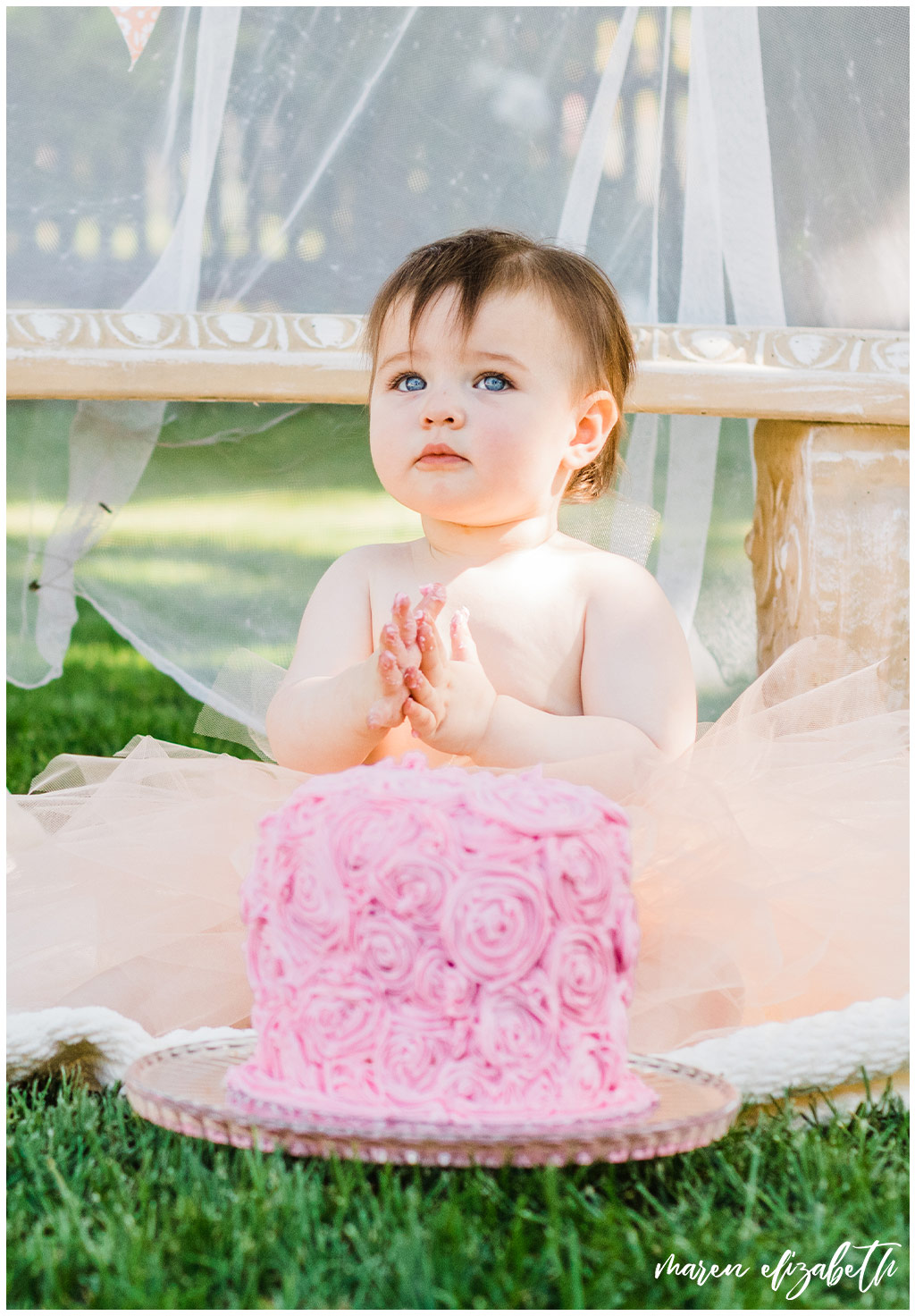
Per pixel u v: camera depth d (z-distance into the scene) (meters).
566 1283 0.81
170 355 1.83
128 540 2.25
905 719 1.53
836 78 2.01
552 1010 0.90
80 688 3.34
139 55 1.97
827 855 1.26
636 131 2.06
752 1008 1.16
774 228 2.02
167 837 1.30
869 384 1.85
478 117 2.06
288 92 2.05
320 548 2.31
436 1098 0.88
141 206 2.04
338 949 0.91
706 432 2.21
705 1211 0.90
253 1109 0.90
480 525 1.43
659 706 1.37
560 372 1.42
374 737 1.31
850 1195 0.94
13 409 2.12
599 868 0.94
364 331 1.85
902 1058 1.09
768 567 2.02
